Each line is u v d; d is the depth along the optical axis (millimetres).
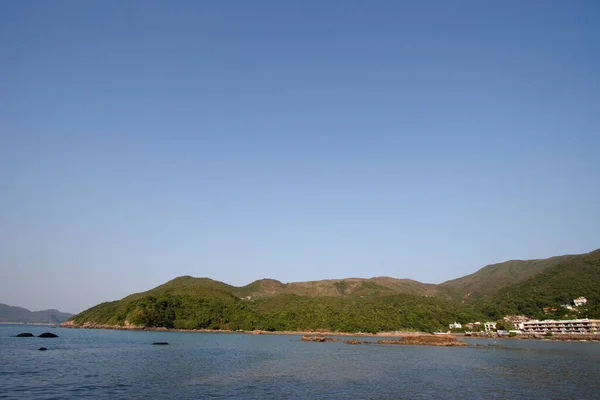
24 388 46219
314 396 46812
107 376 56500
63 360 74500
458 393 50000
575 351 122375
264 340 166875
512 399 46781
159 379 55438
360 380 59406
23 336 155875
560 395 49375
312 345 141625
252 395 46281
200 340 154875
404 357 98938
